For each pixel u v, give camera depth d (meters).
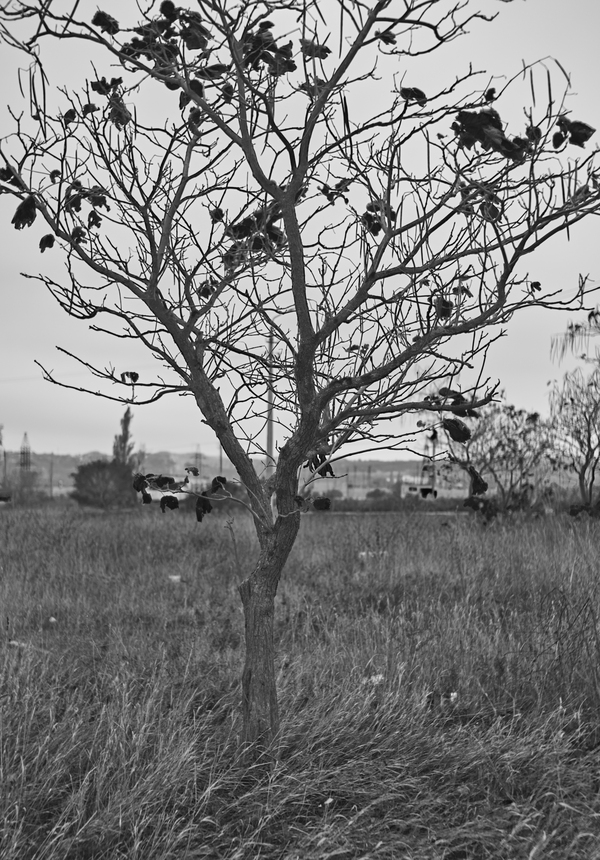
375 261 3.27
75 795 3.10
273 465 3.95
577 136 2.74
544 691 4.38
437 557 9.02
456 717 4.26
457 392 3.34
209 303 3.67
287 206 3.25
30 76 3.19
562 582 6.90
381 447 3.60
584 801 3.27
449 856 2.99
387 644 5.09
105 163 3.40
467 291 3.50
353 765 3.48
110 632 6.45
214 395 3.69
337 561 9.51
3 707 3.95
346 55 2.92
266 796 3.24
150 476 3.56
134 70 3.15
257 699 3.62
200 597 8.12
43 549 10.67
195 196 3.72
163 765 3.31
